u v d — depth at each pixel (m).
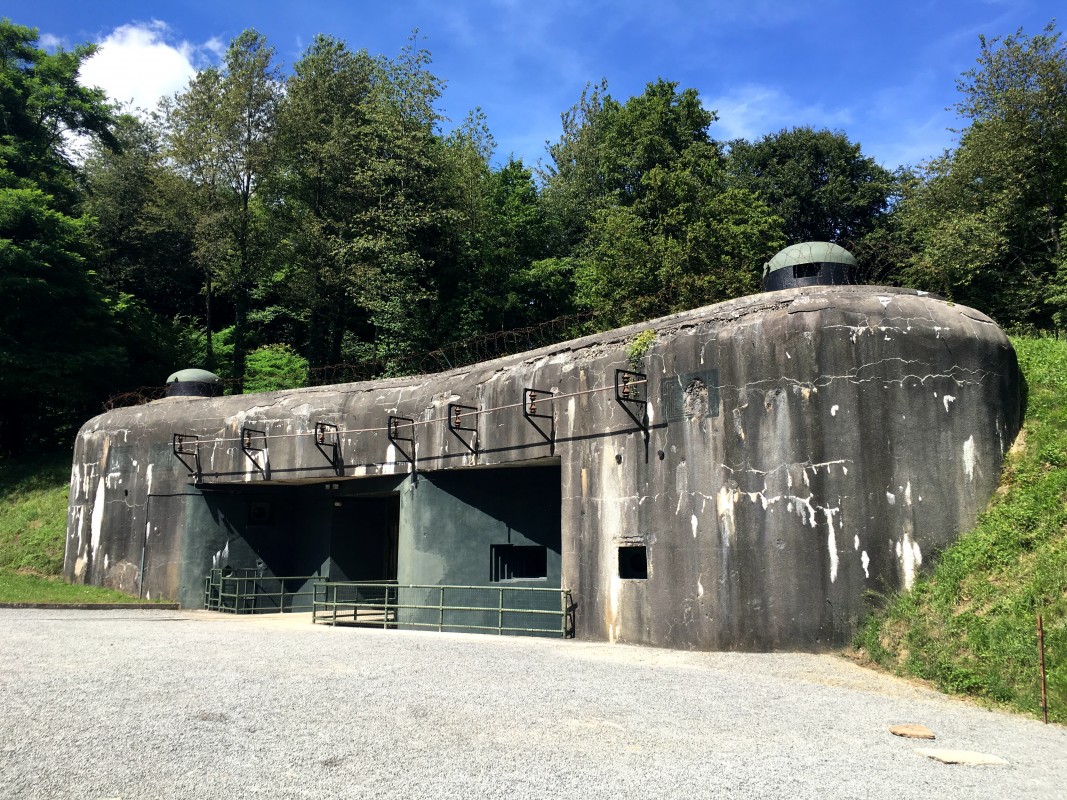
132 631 12.07
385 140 30.44
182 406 20.86
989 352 11.81
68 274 28.97
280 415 19.03
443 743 6.07
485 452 15.37
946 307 12.06
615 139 32.34
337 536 19.41
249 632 12.54
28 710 6.44
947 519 11.03
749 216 27.09
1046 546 10.09
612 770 5.60
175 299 41.97
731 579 11.48
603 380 13.65
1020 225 23.80
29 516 23.81
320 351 33.12
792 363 11.57
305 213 32.84
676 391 12.58
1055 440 11.47
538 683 8.45
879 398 11.25
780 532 11.25
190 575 19.42
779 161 37.53
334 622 15.12
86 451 22.12
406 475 17.03
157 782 5.00
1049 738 7.32
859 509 10.97
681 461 12.34
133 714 6.46
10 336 27.98
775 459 11.46
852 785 5.50
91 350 29.44
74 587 20.67
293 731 6.20
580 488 13.73
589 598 13.28
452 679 8.45
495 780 5.29
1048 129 23.39
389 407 17.47
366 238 29.06
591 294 27.55
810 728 7.11
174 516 19.91
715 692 8.45
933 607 10.20
